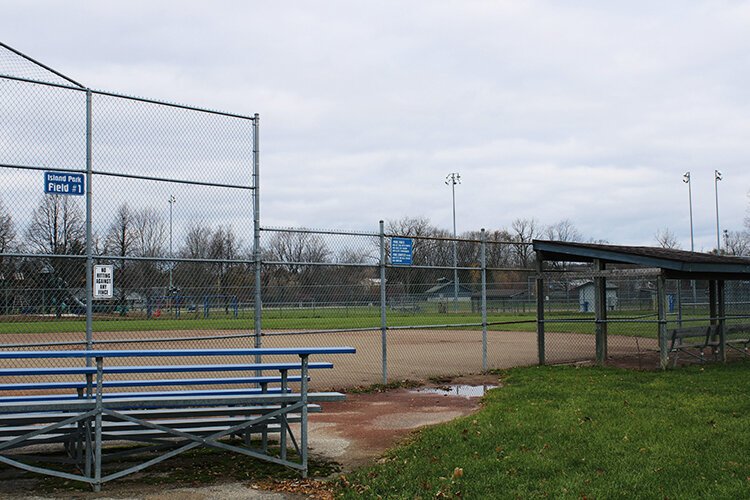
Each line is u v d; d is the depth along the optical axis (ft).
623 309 118.01
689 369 47.96
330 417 32.37
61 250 32.17
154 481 21.22
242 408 23.63
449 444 25.57
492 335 90.79
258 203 35.96
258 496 19.81
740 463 22.33
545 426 27.86
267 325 56.03
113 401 20.74
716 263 49.62
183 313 34.91
